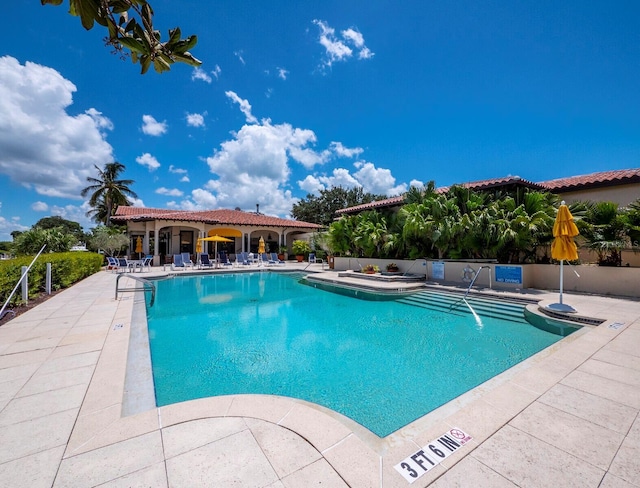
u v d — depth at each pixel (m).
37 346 4.91
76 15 1.57
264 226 27.52
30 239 18.62
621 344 4.71
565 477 2.04
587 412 2.85
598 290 9.37
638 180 10.48
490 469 2.12
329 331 7.13
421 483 1.99
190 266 21.16
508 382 3.49
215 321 8.06
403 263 14.69
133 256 25.73
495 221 10.88
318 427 2.65
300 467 2.16
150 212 28.06
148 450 2.36
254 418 2.79
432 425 2.71
